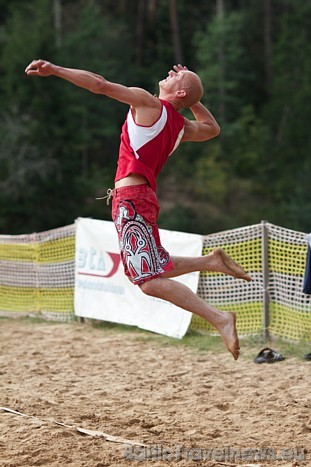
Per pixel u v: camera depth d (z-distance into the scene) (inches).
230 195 4909.0
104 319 1192.2
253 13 6038.4
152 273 551.8
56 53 4532.5
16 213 4087.1
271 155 4948.3
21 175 3946.9
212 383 840.9
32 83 4252.0
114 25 5841.5
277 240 1022.4
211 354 988.6
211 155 4992.6
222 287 1077.1
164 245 1118.4
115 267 1181.1
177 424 686.5
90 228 1218.0
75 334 1149.1
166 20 6151.6
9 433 647.1
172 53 5969.5
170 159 5103.3
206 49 5423.2
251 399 765.9
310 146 4776.1
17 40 4493.1
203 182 4877.0
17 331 1189.1
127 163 553.6
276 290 1027.9
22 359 977.5
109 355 997.8
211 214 4731.8
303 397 771.4
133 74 5708.7
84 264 1227.2
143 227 551.8
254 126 5236.2
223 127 5187.0
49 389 821.2
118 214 556.4
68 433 644.7
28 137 4077.3
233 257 1064.2
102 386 836.6
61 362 959.6
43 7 5113.2
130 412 730.2
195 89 568.7
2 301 1374.3
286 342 1011.3
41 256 1312.7
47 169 4087.1
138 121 545.3
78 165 4330.7
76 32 5492.1
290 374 866.1
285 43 5236.2
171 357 978.1
